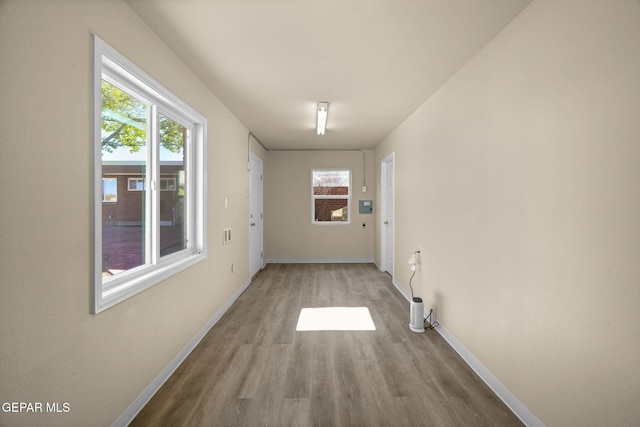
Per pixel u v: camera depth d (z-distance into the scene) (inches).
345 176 257.8
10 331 44.0
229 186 148.6
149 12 72.4
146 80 76.2
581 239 56.6
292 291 176.2
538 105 67.1
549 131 64.0
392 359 99.3
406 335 117.5
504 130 79.0
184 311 99.3
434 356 101.3
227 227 144.9
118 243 75.7
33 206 47.0
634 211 47.4
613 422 51.1
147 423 70.0
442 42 86.4
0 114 42.2
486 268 87.4
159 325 83.8
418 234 144.4
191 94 104.7
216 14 73.6
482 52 89.5
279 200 256.8
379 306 150.5
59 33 51.3
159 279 82.4
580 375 56.9
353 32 81.8
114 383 65.6
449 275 111.7
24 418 46.3
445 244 114.8
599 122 52.9
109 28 63.3
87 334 58.1
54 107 50.5
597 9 53.1
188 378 88.0
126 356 69.7
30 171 46.4
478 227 91.7
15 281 44.5
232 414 73.2
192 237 112.2
